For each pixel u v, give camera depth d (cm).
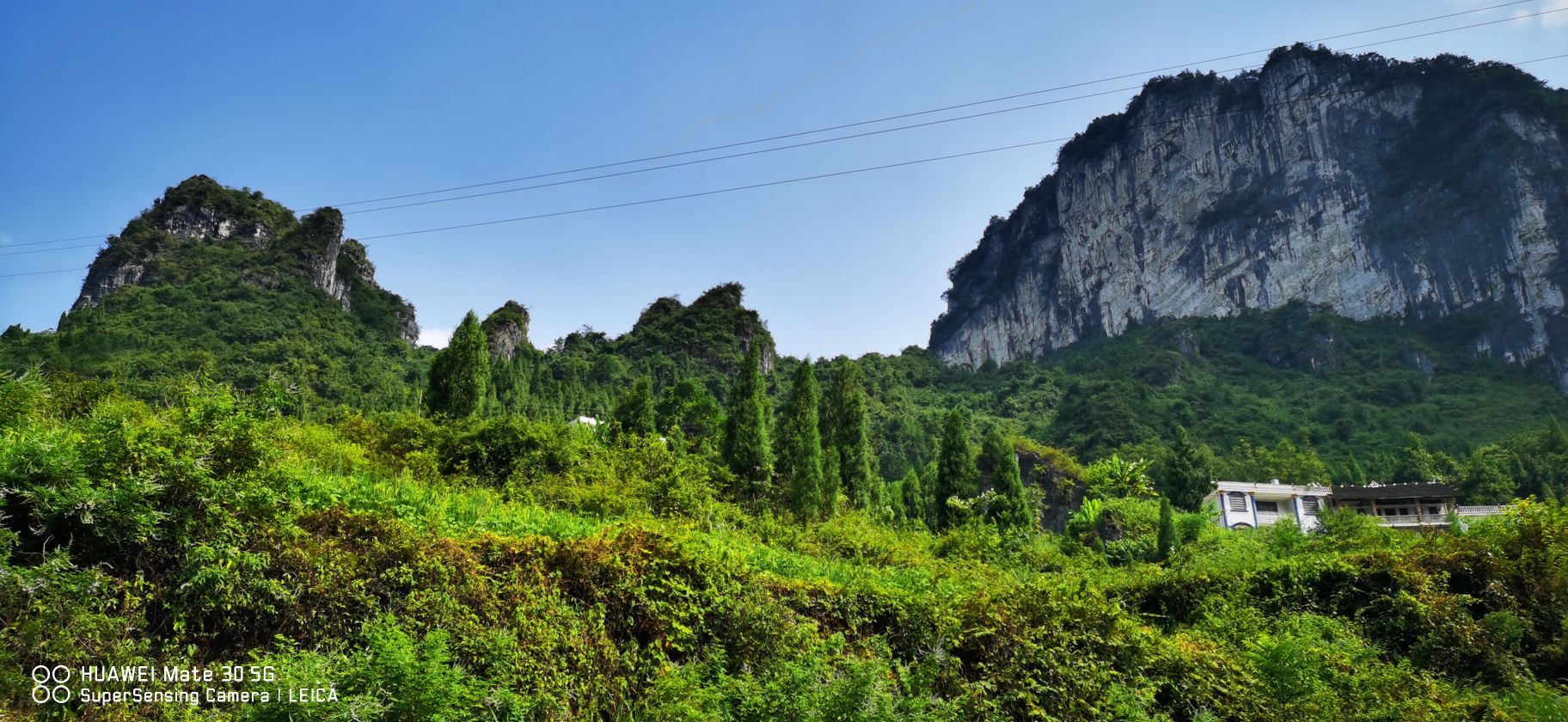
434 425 1791
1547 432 6056
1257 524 4375
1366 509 4488
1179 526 2634
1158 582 1181
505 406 4475
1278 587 1138
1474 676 962
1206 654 893
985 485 3731
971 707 775
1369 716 816
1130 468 3872
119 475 591
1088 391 9875
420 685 532
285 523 657
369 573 670
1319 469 6850
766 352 9006
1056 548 2145
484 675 641
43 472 564
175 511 604
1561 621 970
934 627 856
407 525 716
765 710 641
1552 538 1055
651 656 722
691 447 2650
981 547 1828
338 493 771
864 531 1681
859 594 877
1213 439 8762
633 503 1504
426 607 656
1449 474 6300
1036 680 817
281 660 525
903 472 7056
